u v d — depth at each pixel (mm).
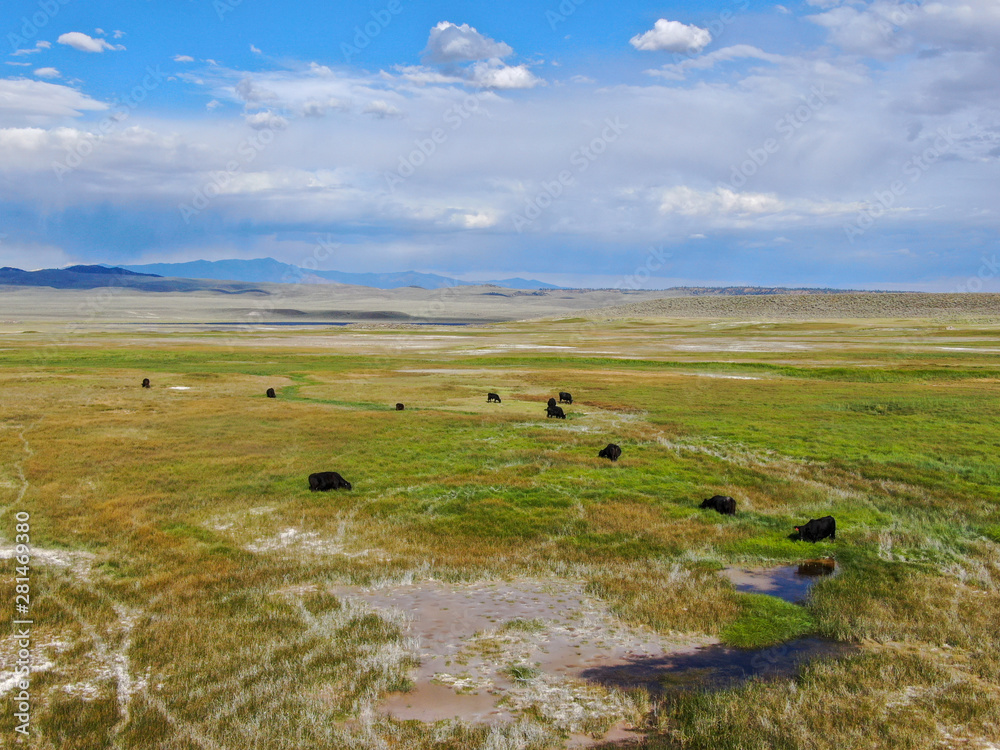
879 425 36844
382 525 19453
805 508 21562
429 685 10625
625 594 14477
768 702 9961
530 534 18922
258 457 27891
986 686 10625
